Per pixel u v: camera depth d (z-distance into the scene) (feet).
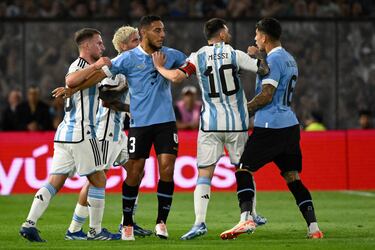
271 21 106.22
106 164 112.68
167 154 104.99
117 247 97.25
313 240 103.24
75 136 103.60
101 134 112.37
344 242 100.48
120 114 114.83
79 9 226.79
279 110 105.19
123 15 224.12
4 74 204.74
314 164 184.65
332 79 206.59
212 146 108.06
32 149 180.96
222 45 106.52
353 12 225.76
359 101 207.21
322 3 226.17
